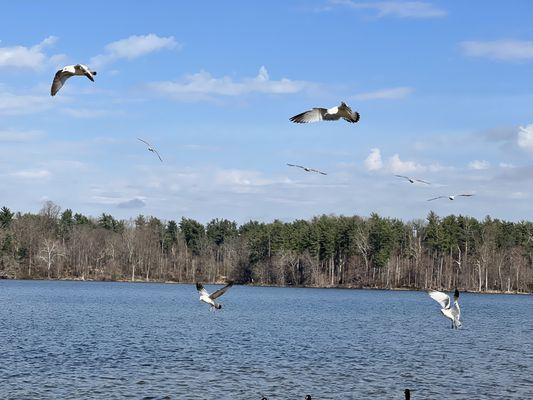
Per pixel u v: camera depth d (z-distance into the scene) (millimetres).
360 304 125625
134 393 36406
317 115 18500
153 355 49469
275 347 55375
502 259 182875
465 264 180375
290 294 162500
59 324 72500
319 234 189000
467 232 181250
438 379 42125
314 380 40938
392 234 183750
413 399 36469
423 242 190625
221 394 36594
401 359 50062
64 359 46750
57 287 170000
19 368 42750
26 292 143875
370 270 190250
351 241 185750
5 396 35188
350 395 37125
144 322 77125
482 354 53719
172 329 68938
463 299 153625
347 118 18516
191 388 37875
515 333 71812
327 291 179375
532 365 48125
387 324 81250
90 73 20219
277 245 194875
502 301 146500
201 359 47938
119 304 110500
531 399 37000
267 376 41844
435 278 185375
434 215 181500
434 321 87188
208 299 28000
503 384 40844
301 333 67500
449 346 58781
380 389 38844
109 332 64750
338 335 66250
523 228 188750
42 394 35781
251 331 68375
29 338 58375
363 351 54125
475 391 38781
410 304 127562
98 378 40125
